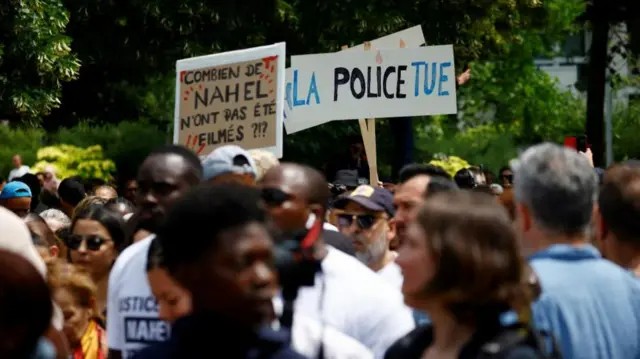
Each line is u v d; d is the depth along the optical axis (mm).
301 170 5379
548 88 33938
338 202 6734
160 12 19328
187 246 3734
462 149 29891
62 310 6352
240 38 20031
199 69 9039
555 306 4629
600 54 25562
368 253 6719
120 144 26016
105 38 20141
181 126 9109
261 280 3717
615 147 30297
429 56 10547
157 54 20312
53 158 24219
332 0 19953
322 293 4957
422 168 6555
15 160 22219
